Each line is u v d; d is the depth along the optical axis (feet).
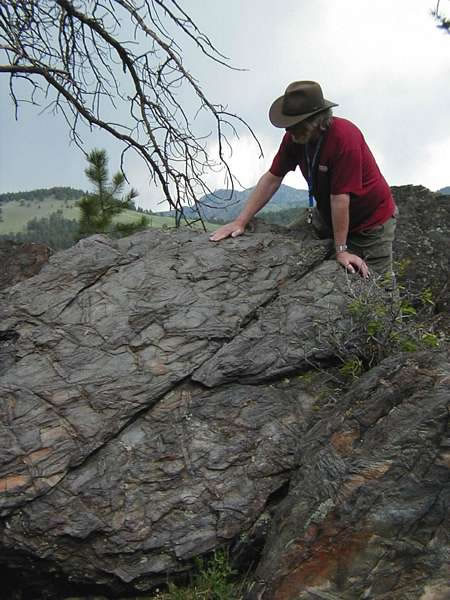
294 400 12.79
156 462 11.66
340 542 9.73
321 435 11.60
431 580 9.28
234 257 15.06
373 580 9.45
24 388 12.24
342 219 14.34
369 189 14.80
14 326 13.50
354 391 11.75
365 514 9.80
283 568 9.81
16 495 11.00
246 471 11.66
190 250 15.25
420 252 21.18
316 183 14.62
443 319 18.71
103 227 34.40
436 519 9.59
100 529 10.91
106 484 11.32
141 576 10.87
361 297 13.64
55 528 10.86
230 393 12.71
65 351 12.95
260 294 14.35
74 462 11.46
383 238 15.38
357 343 13.41
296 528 10.18
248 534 11.14
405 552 9.49
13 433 11.61
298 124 13.61
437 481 9.79
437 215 22.38
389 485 9.95
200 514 11.22
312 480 10.69
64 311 13.74
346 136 13.91
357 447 10.81
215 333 13.42
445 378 10.90
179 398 12.56
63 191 505.25
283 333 13.47
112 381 12.46
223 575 10.78
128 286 14.23
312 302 14.01
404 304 15.48
